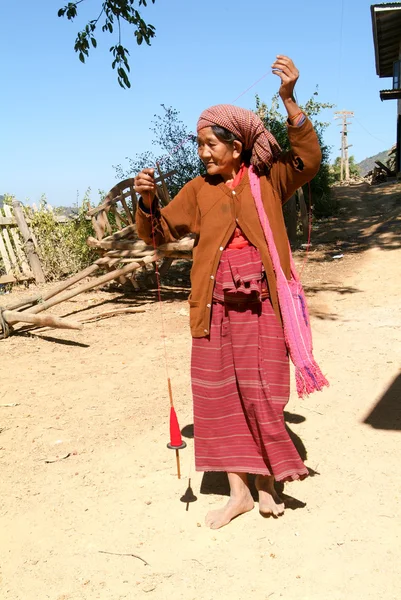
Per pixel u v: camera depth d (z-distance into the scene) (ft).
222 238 10.05
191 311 10.50
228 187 10.15
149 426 14.96
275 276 10.00
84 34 25.76
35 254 36.32
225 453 10.57
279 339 10.15
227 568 9.52
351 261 36.32
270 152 9.88
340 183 114.73
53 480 12.64
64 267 37.86
